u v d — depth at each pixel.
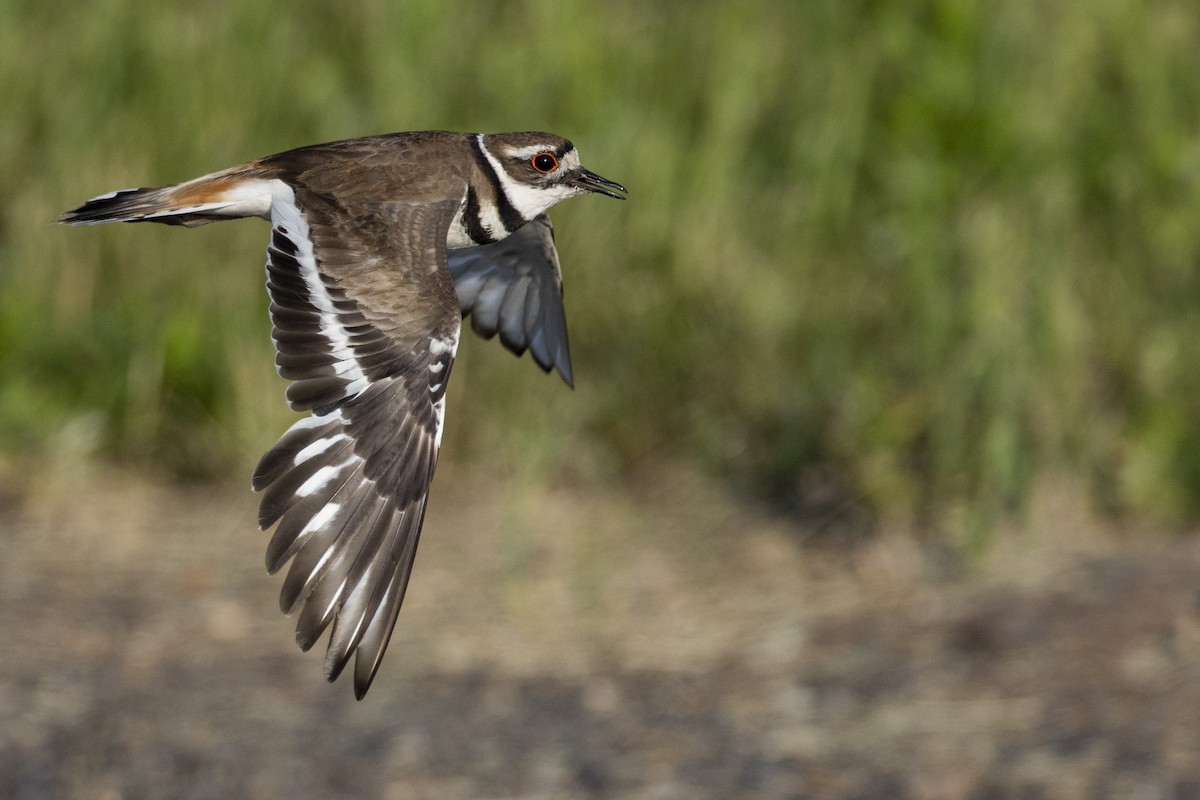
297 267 8.12
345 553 7.66
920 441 15.99
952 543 15.31
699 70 17.12
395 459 7.80
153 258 16.47
